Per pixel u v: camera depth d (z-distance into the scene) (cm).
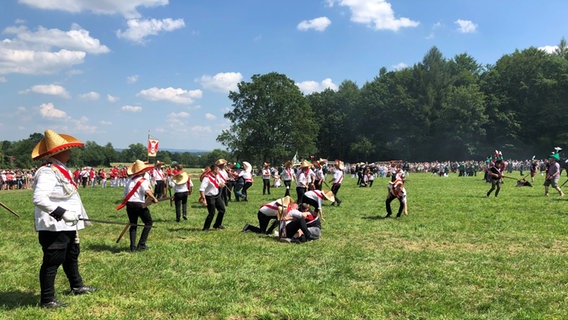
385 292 632
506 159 8131
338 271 742
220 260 820
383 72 10756
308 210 1069
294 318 535
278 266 779
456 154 8531
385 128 9181
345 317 535
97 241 1012
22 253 897
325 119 9944
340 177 1755
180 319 532
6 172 3962
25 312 545
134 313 549
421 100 8831
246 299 604
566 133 7781
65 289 645
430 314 552
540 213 1425
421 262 805
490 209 1549
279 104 7462
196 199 2161
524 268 755
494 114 8419
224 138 7444
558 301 601
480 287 662
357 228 1184
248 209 1680
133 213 923
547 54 8919
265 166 2462
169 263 802
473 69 10362
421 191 2439
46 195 547
